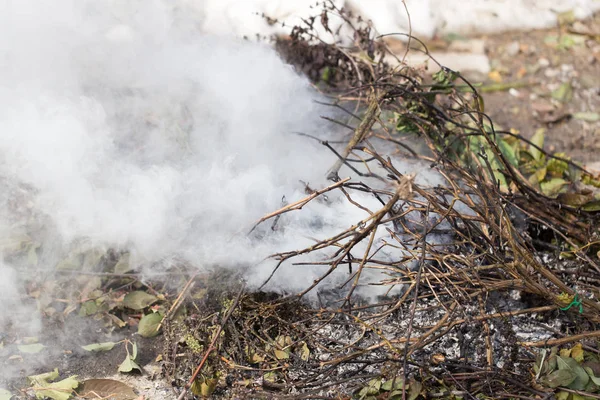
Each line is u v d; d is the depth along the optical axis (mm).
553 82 5125
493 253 3066
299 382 2902
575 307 2990
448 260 3176
